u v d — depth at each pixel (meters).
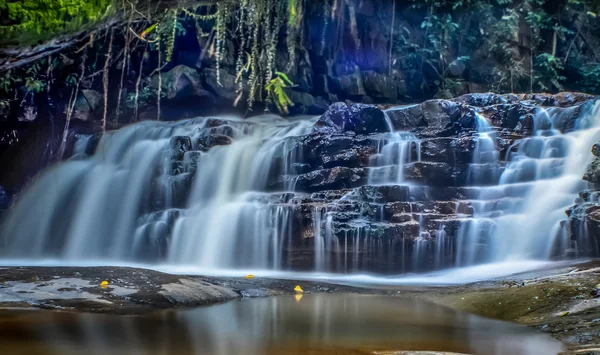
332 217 10.45
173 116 16.75
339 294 7.22
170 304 5.83
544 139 11.86
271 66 13.70
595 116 12.08
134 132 14.27
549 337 4.48
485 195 11.23
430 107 13.02
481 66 20.14
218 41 10.22
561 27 20.72
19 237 13.46
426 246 10.23
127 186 13.06
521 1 20.69
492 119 12.80
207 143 13.42
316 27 17.75
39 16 4.48
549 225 10.26
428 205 10.77
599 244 8.74
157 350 3.81
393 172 11.59
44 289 5.81
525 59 20.38
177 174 12.73
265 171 12.70
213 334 4.43
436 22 19.58
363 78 18.56
